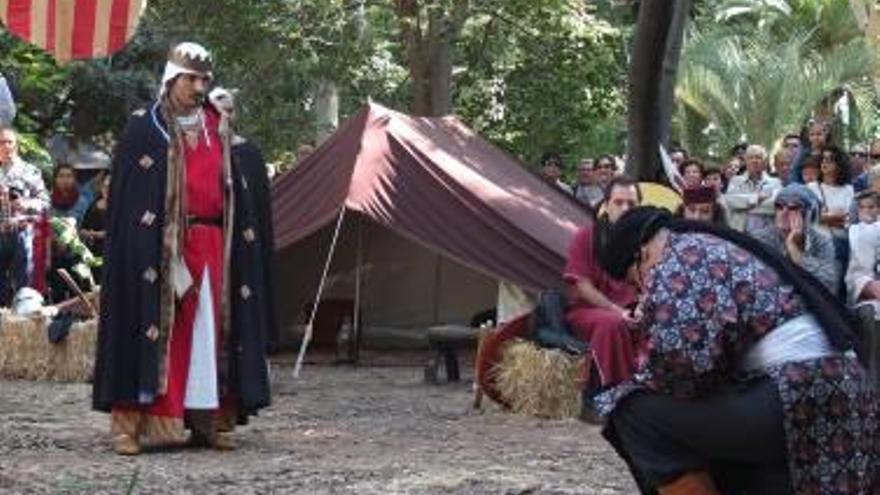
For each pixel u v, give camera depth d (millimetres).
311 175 12648
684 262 4617
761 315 4586
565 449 8227
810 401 4539
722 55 30391
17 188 12211
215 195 8023
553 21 21922
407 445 8320
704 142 31156
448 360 11641
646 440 4758
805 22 33719
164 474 7270
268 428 8922
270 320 8266
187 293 7930
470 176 12422
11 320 11367
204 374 7949
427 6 21703
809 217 10305
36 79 18953
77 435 8484
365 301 14250
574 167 24016
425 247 13070
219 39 21922
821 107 30328
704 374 4570
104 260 7941
